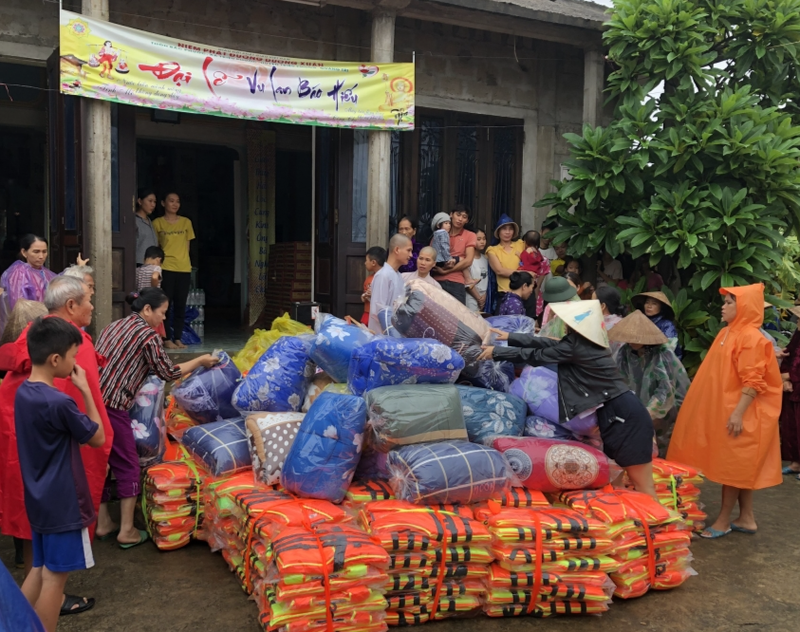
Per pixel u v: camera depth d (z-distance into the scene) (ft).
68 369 9.63
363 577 9.89
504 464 11.92
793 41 24.40
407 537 10.57
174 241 27.14
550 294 15.61
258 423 12.73
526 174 31.81
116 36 21.13
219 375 15.03
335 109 24.48
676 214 22.65
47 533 9.25
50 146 23.89
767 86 25.43
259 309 36.19
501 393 13.89
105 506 14.06
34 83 31.14
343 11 27.61
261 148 35.83
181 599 11.49
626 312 24.36
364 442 12.02
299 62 23.89
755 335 14.30
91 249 21.36
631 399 12.83
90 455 11.46
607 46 28.91
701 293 23.84
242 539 11.69
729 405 14.60
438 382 13.24
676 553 12.28
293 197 41.70
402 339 13.28
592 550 11.27
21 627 4.66
